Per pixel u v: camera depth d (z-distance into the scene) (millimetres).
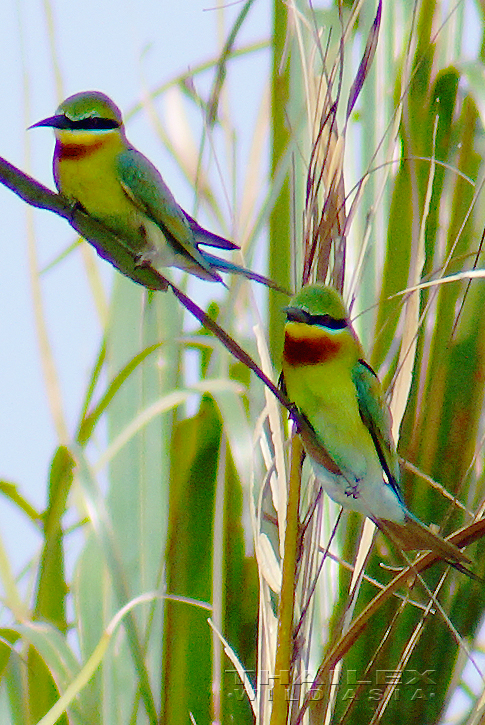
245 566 8062
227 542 8117
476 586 7605
